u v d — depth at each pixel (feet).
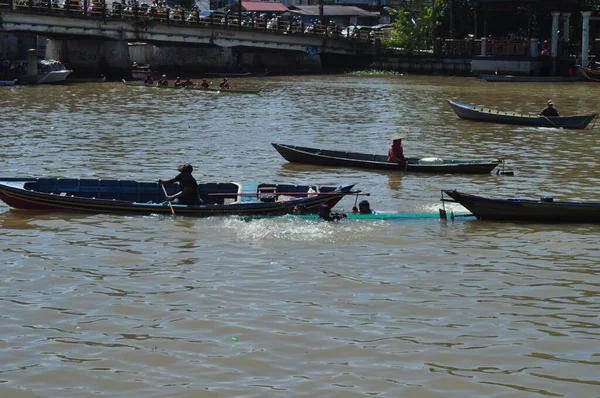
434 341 51.52
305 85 250.16
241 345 50.85
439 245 71.00
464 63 297.33
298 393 44.96
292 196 83.10
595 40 296.71
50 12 236.02
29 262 65.87
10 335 52.11
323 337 51.98
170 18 268.41
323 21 377.09
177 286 60.80
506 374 47.29
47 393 45.01
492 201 77.92
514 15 314.14
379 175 102.22
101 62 260.83
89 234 73.36
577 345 51.08
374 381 46.37
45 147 120.67
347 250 69.46
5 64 231.50
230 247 69.92
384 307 57.00
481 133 142.41
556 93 226.58
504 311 56.44
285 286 60.85
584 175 103.55
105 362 48.55
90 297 58.54
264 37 294.87
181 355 49.44
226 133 139.54
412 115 169.27
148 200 84.74
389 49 320.50
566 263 66.54
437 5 318.24
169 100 198.08
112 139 130.11
